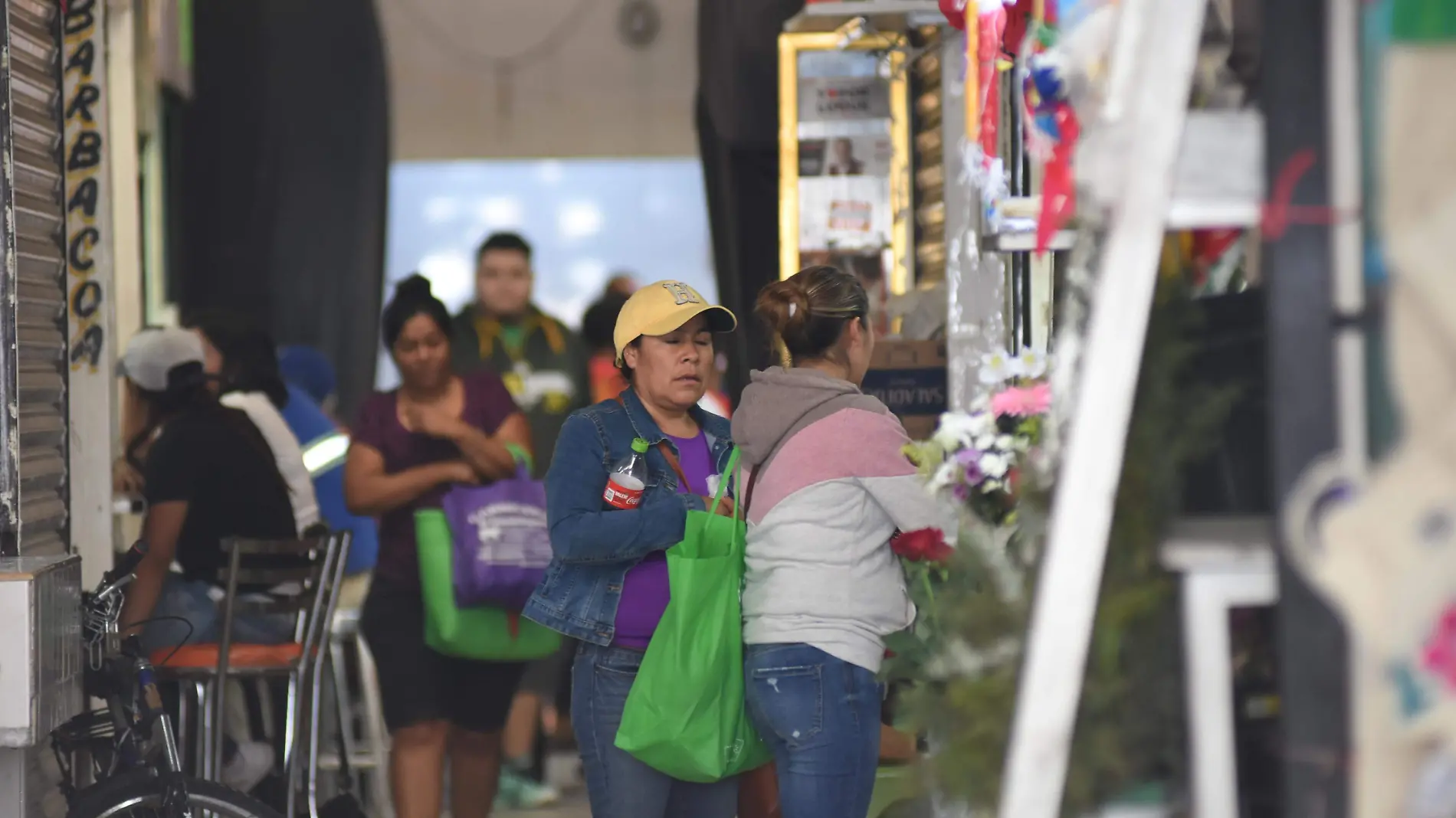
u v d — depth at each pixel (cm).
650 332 1271
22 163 1444
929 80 1777
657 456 1288
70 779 1393
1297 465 652
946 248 1567
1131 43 676
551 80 3117
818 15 1722
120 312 2208
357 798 1983
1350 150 652
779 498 1196
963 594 923
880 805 1437
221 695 1619
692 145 3153
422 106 3103
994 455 1131
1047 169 776
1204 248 888
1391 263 642
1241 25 831
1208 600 701
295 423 2225
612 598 1259
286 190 2953
